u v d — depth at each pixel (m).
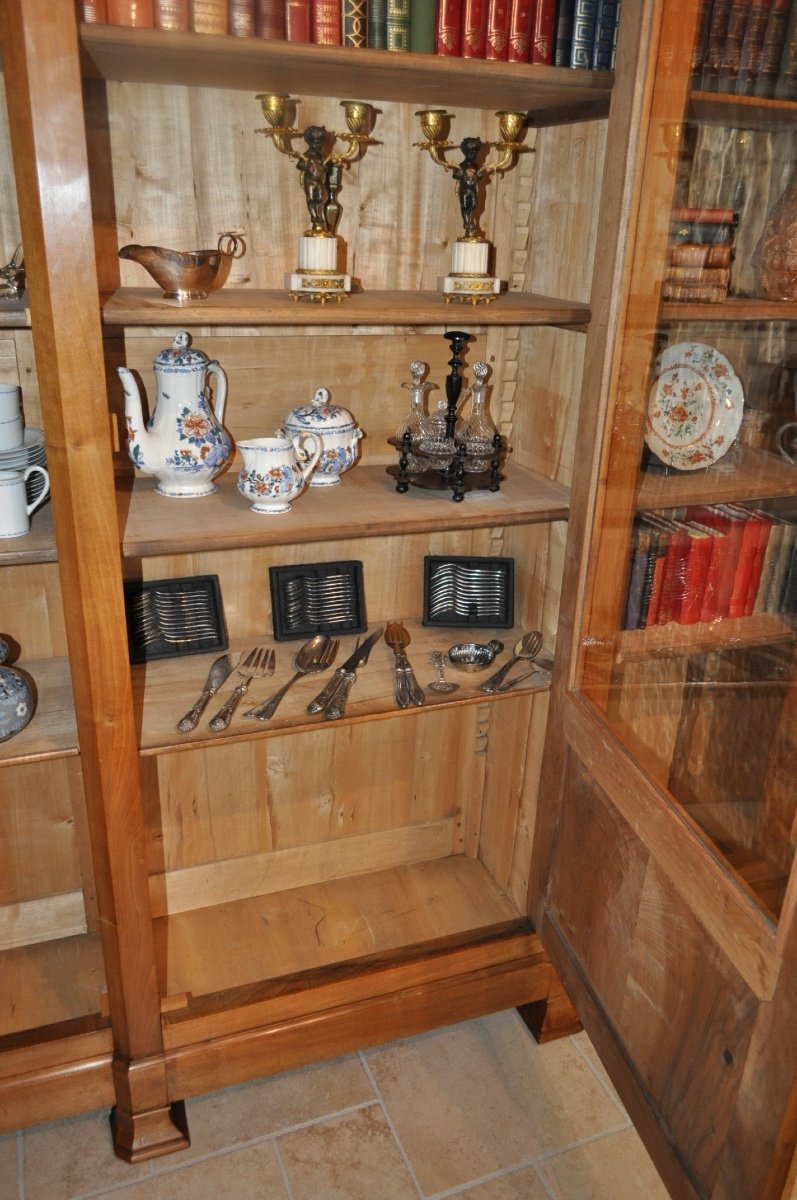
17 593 1.57
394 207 1.54
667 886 1.31
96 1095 1.57
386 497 1.53
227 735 1.42
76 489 1.17
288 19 1.15
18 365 1.43
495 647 1.71
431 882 2.04
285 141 1.34
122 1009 1.50
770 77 1.19
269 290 1.48
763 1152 1.10
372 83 1.29
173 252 1.22
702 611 1.27
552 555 1.67
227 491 1.52
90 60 1.16
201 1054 1.58
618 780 1.41
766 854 1.11
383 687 1.59
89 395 1.13
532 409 1.68
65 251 1.06
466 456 1.55
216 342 1.53
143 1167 1.57
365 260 1.56
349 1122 1.67
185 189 1.42
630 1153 1.63
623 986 1.45
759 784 1.14
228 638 1.73
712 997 1.21
